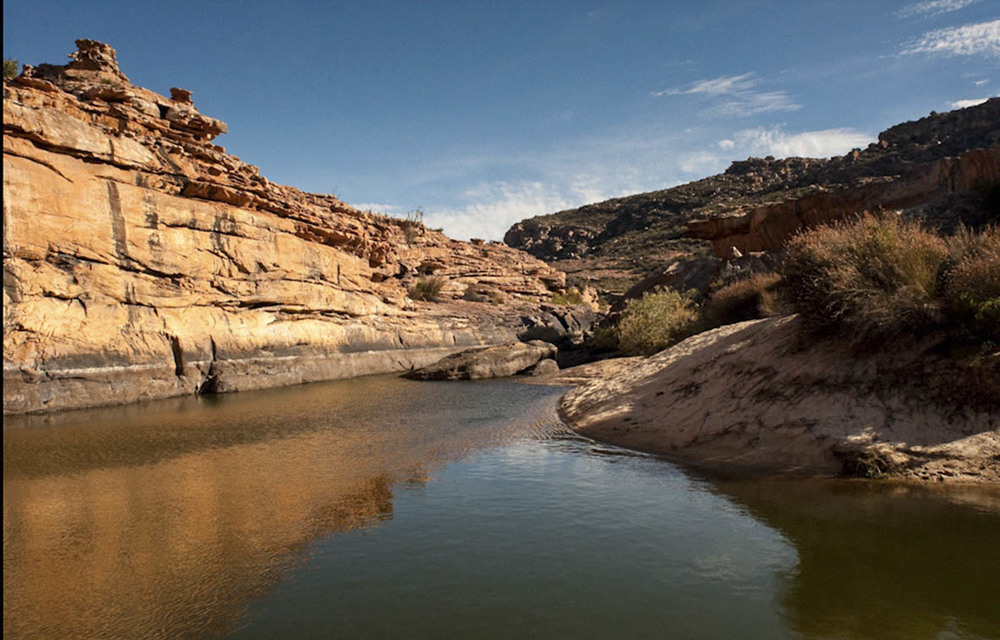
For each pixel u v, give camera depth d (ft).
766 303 66.18
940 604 13.92
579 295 202.49
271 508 22.86
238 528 20.61
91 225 55.16
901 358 29.19
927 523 18.88
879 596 14.42
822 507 20.98
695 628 13.26
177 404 55.11
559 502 22.97
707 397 36.47
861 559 16.52
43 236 50.70
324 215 91.66
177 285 64.44
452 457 31.76
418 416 47.67
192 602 15.14
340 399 59.57
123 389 55.21
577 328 152.66
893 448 24.97
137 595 15.58
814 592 14.75
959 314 27.63
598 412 42.42
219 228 69.72
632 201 516.32
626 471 27.78
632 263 336.70
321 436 38.65
